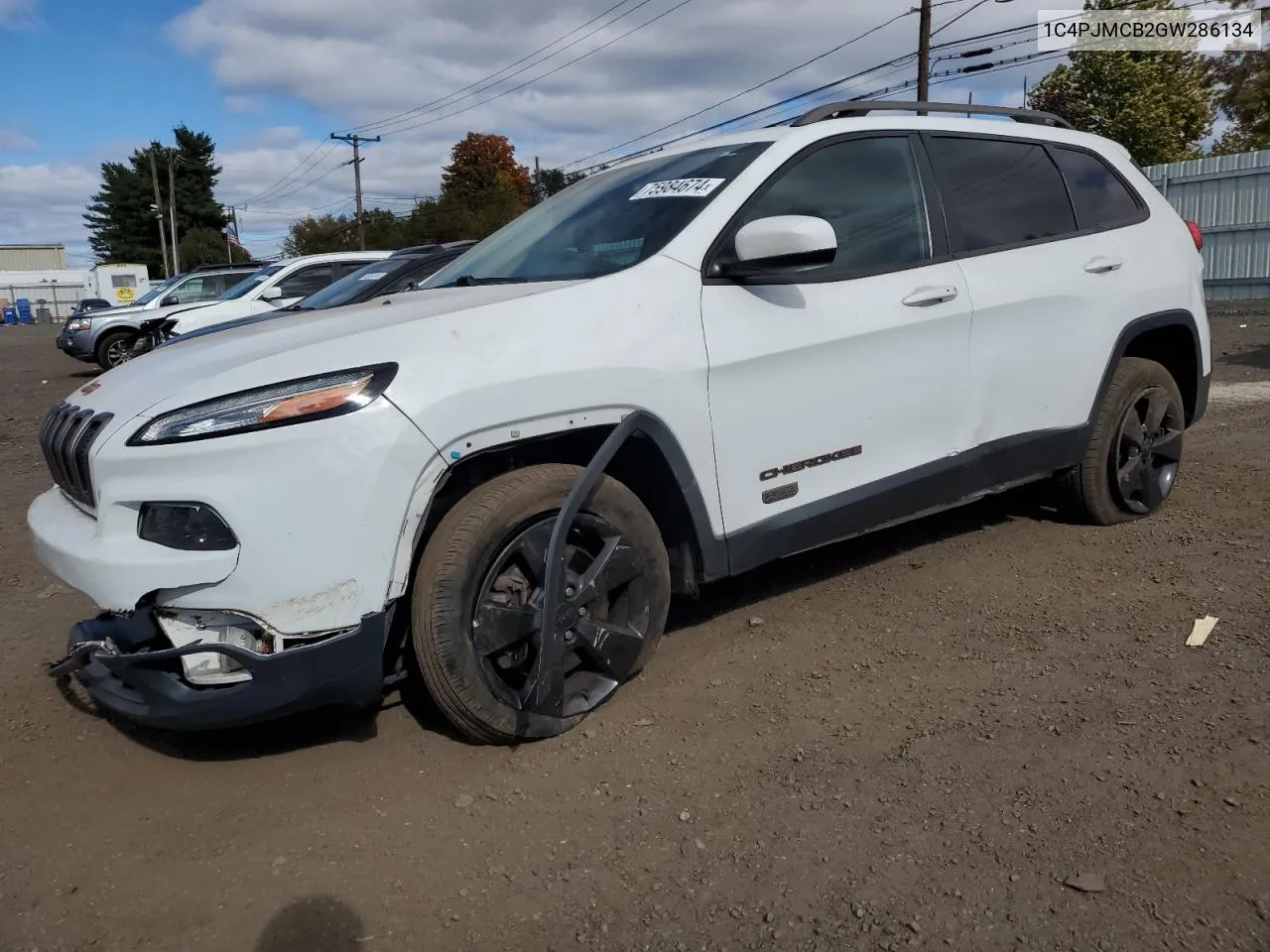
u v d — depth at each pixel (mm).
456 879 2438
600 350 3002
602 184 4078
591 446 3164
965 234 4070
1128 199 4840
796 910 2260
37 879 2502
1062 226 4461
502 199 67312
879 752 2898
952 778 2736
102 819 2762
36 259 77938
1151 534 4691
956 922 2191
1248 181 18797
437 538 2811
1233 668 3262
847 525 3678
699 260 3314
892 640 3674
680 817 2631
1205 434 7027
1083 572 4242
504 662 3031
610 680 3178
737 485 3354
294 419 2590
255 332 3273
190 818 2748
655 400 3102
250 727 3246
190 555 2602
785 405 3432
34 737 3256
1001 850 2422
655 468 3260
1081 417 4480
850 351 3582
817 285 3549
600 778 2836
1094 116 29281
